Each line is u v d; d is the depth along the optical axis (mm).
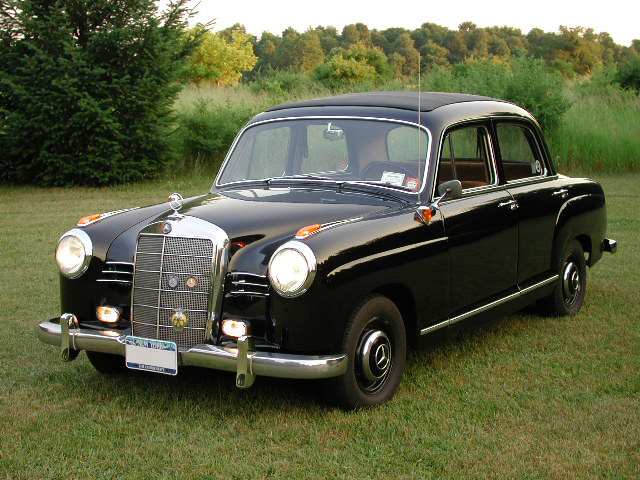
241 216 3854
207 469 3162
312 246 3447
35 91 14133
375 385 3896
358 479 3070
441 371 4453
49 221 10344
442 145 4355
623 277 7008
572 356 4758
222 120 17281
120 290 3932
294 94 21766
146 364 3660
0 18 14242
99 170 14633
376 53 31328
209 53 37969
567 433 3525
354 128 4512
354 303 3598
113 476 3104
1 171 15125
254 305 3561
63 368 4539
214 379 4316
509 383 4246
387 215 3953
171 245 3688
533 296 5238
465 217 4398
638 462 3217
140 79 14414
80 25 14672
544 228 5289
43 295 6293
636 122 19547
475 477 3084
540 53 60031
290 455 3303
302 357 3422
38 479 3068
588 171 17844
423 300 4086
